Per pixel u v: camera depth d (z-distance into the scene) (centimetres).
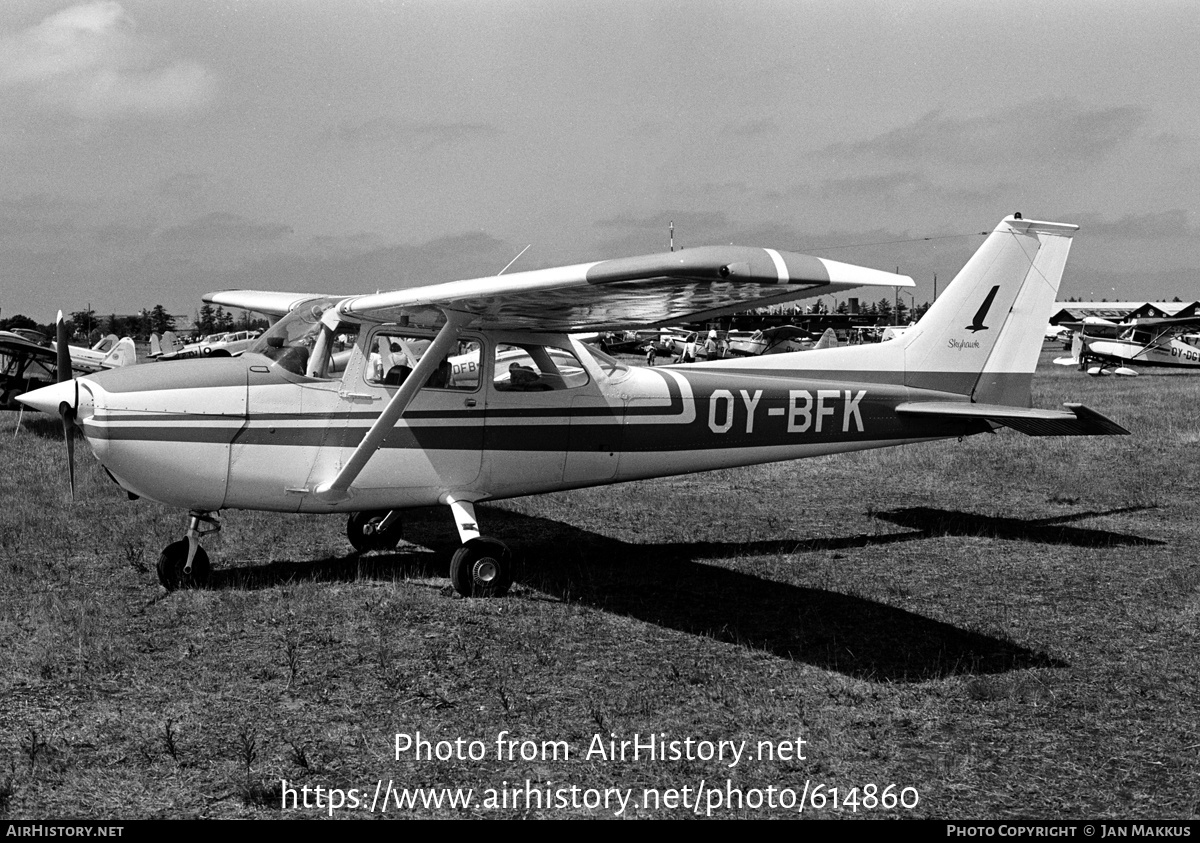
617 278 470
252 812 345
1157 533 810
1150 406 1819
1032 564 707
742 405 739
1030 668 493
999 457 1184
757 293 506
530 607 598
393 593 616
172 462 596
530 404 680
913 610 595
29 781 363
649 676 483
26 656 495
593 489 1020
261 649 511
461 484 666
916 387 792
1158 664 497
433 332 668
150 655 502
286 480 626
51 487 977
